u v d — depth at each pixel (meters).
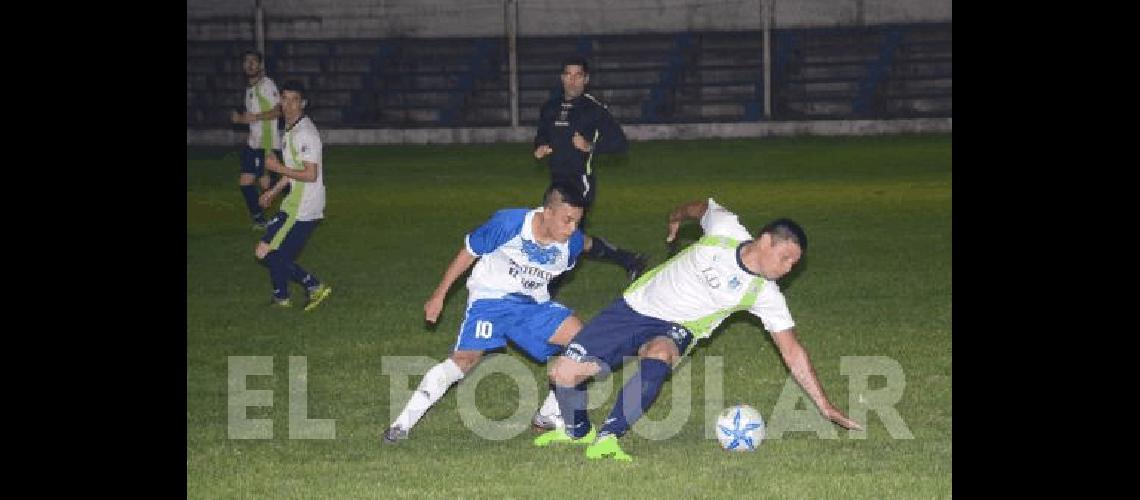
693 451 8.09
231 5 38.03
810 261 15.68
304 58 37.81
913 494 7.13
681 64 37.22
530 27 38.25
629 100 36.38
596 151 12.97
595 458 7.90
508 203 22.20
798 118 34.88
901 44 36.72
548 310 8.55
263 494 7.30
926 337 11.32
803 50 37.09
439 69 37.88
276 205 21.88
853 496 7.11
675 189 23.97
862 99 35.59
